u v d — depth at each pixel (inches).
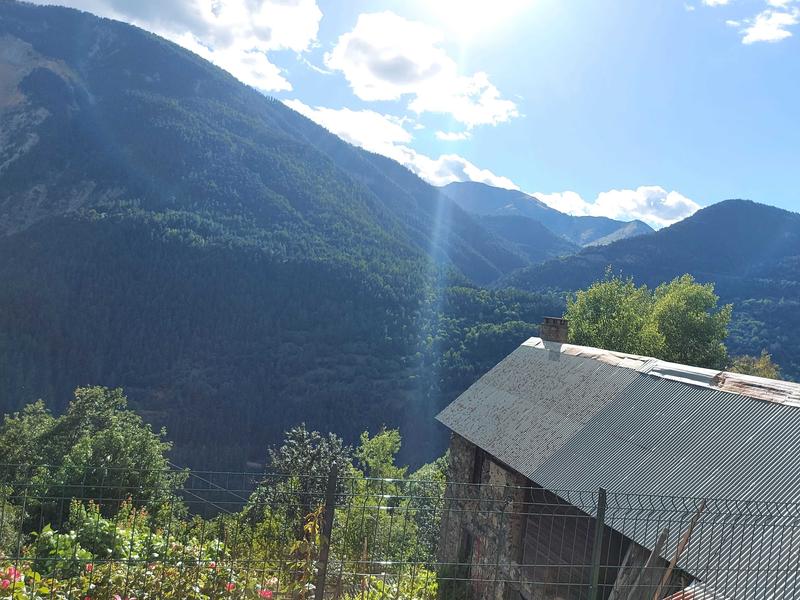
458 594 461.7
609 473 401.1
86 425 1491.1
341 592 236.5
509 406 590.6
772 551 269.0
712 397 414.9
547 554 446.3
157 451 1248.8
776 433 349.4
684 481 353.1
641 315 1459.2
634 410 452.4
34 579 212.4
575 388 537.3
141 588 222.1
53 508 492.7
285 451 1566.2
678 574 297.0
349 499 240.5
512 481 511.2
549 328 675.4
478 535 557.3
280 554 230.7
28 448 1453.0
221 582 226.4
